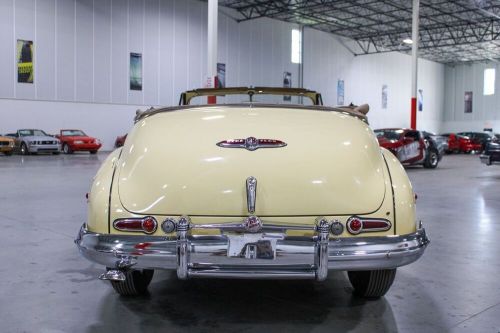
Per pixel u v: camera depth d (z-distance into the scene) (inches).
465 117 1765.5
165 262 98.4
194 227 97.7
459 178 500.7
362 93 1480.1
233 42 1144.2
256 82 1195.9
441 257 174.4
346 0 1047.0
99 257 100.8
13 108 880.9
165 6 1050.1
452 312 120.5
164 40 1054.4
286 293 135.0
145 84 1034.7
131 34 1007.6
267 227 97.7
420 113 1708.9
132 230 99.8
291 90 162.4
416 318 116.5
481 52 1568.7
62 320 113.8
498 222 244.2
